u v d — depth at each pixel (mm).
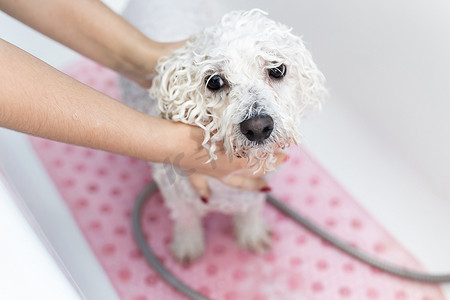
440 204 1176
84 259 1179
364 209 1247
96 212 1253
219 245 1217
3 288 546
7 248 572
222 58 647
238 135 637
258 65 669
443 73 1023
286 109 708
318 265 1175
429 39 1022
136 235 1194
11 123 509
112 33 746
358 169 1292
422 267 1156
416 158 1192
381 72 1160
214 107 669
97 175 1309
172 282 1131
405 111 1158
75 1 711
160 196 1288
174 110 684
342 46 1203
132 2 1115
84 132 556
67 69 1459
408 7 1034
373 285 1140
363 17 1119
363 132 1300
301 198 1273
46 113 519
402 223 1213
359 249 1191
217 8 1231
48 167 1307
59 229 1190
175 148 643
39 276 560
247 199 962
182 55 689
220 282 1168
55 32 735
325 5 1168
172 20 1031
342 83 1279
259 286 1159
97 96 571
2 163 1079
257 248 1188
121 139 588
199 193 839
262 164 694
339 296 1135
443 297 1113
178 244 1179
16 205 632
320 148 1333
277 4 1254
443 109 1059
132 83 979
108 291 1145
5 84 485
